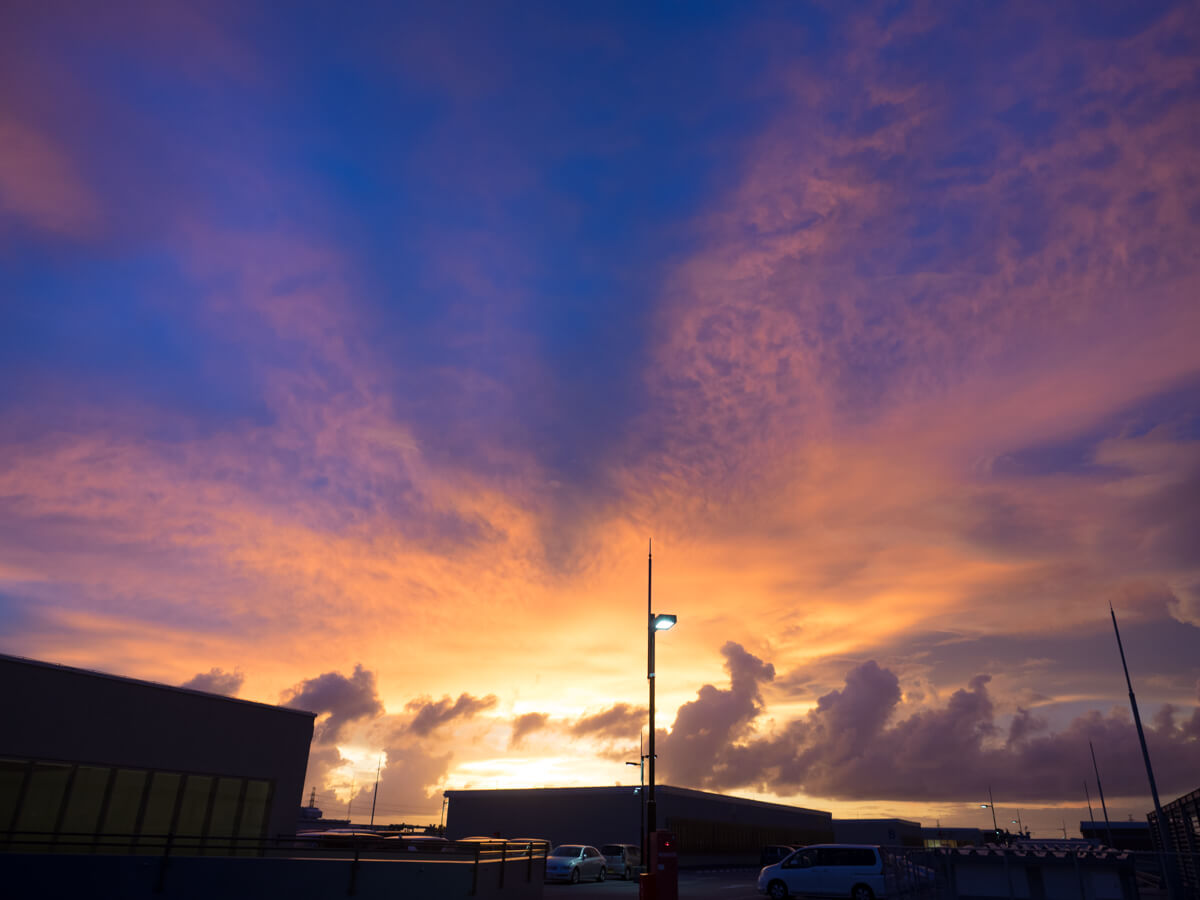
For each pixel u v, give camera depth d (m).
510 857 22.61
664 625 20.83
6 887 13.98
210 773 22.72
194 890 15.71
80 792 19.53
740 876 45.50
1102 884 18.17
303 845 18.42
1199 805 28.53
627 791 52.50
